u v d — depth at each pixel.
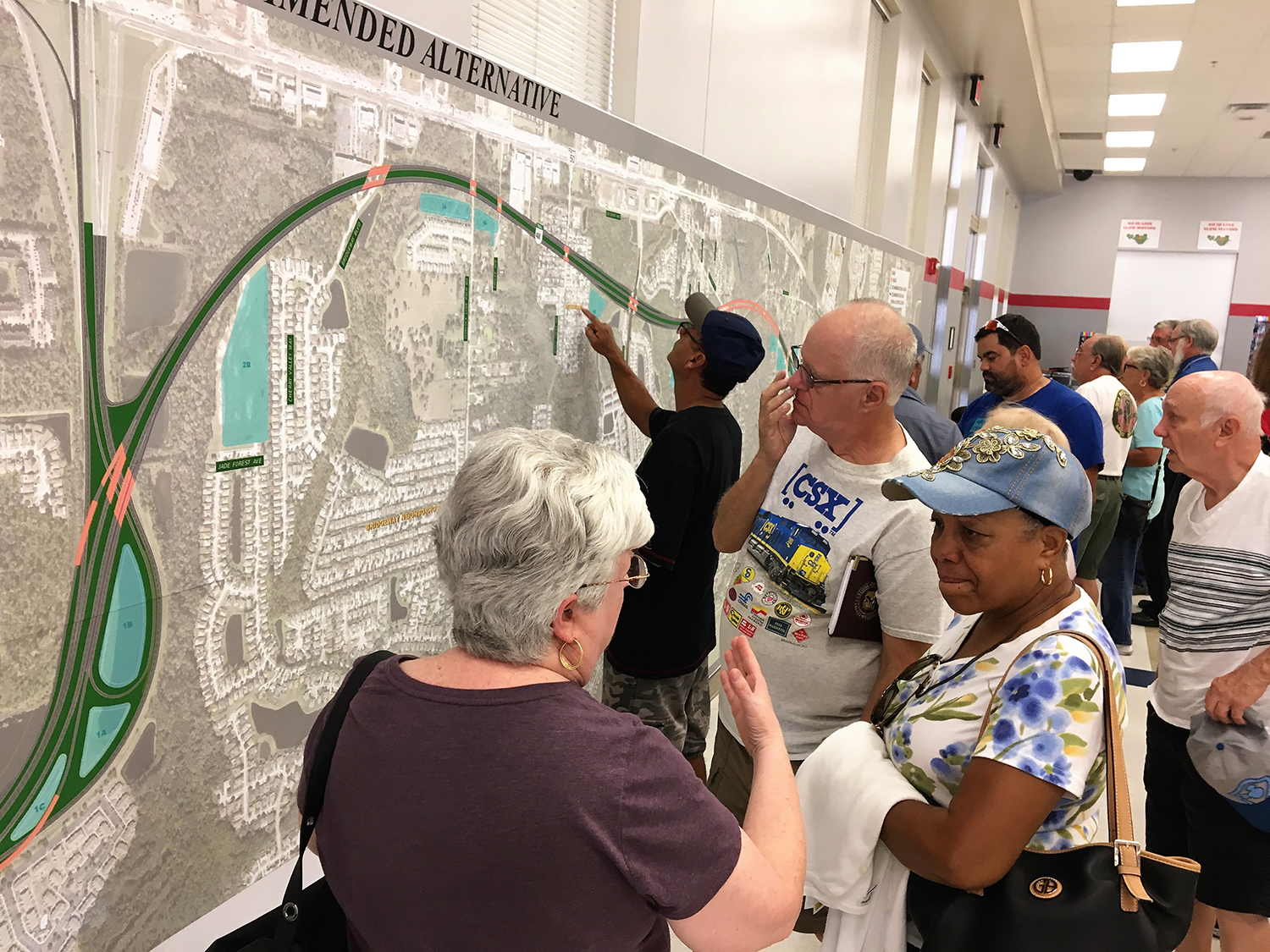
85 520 0.91
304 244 1.19
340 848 0.75
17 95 0.80
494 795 0.68
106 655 0.96
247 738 1.19
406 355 1.45
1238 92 8.65
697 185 2.68
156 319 0.98
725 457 1.95
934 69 6.43
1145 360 4.19
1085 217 13.92
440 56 1.46
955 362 8.88
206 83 1.01
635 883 0.69
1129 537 4.10
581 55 2.24
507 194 1.71
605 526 0.76
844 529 1.51
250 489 1.14
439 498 1.59
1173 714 1.75
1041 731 0.93
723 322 1.94
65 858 0.93
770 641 1.59
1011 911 0.92
